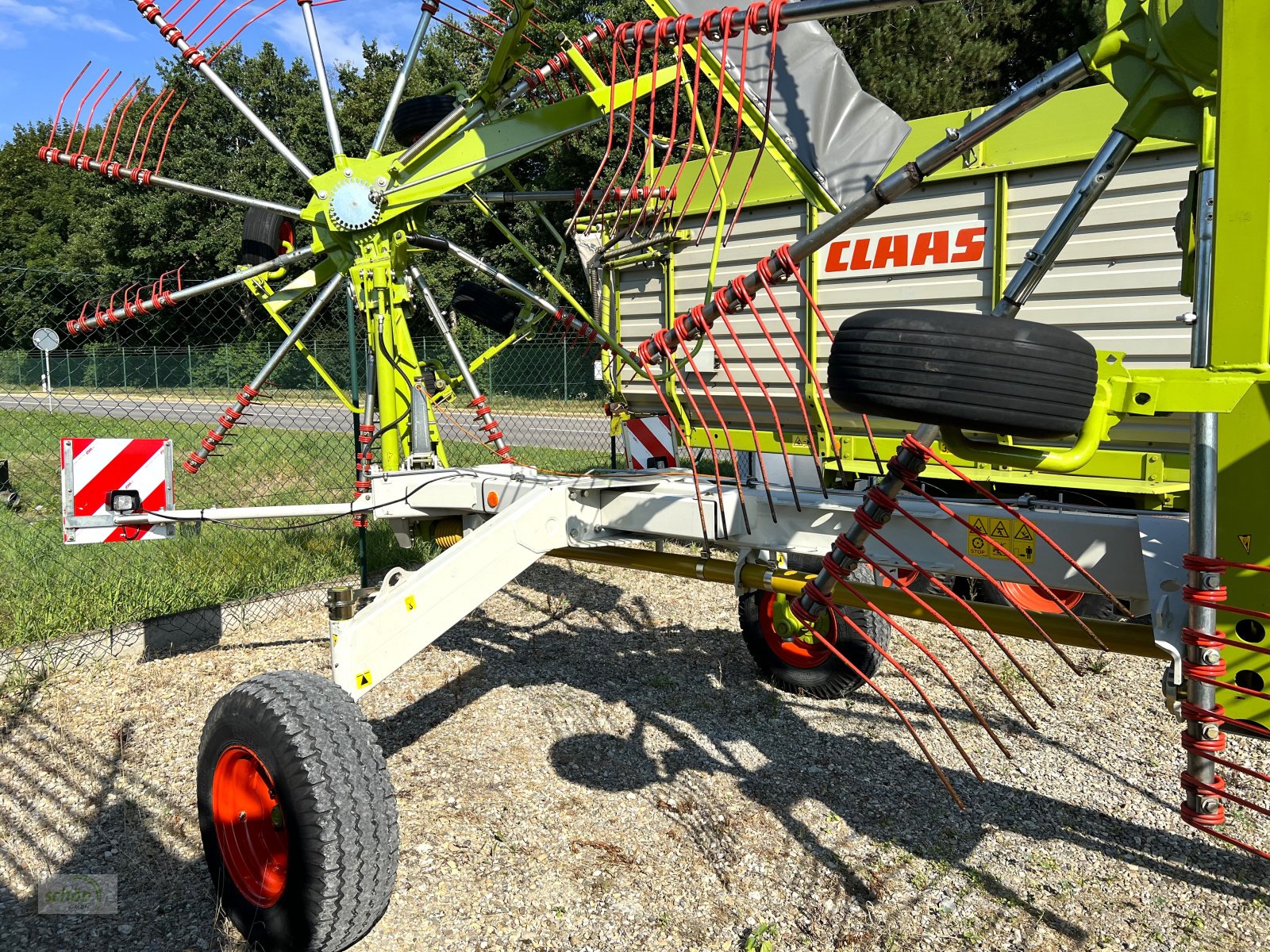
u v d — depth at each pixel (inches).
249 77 1379.2
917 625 205.6
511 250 944.3
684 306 238.5
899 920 100.5
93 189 1449.3
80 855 114.0
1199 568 70.4
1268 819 120.6
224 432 191.9
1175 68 75.3
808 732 149.7
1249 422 70.4
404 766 136.6
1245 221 68.5
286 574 236.5
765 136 93.6
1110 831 119.0
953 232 188.2
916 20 663.8
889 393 69.8
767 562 123.3
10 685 167.6
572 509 118.1
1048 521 96.3
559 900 103.8
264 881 96.7
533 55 181.5
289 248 215.6
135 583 215.3
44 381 494.0
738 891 106.1
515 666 181.3
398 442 190.7
